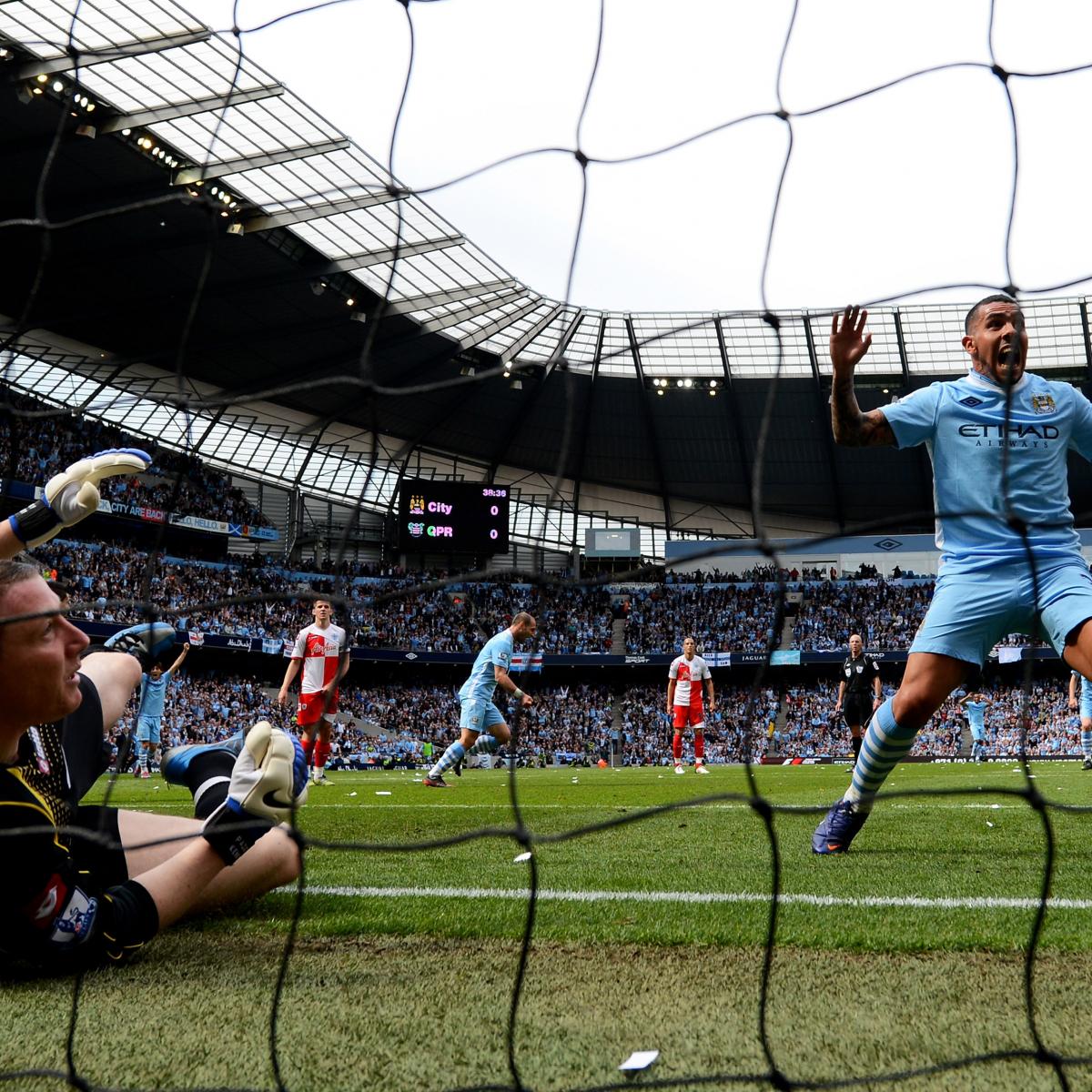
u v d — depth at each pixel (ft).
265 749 6.47
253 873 7.96
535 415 127.44
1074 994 5.70
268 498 133.59
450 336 109.40
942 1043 4.88
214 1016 5.46
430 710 125.29
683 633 126.72
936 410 11.80
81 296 93.15
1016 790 5.37
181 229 84.84
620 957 6.77
